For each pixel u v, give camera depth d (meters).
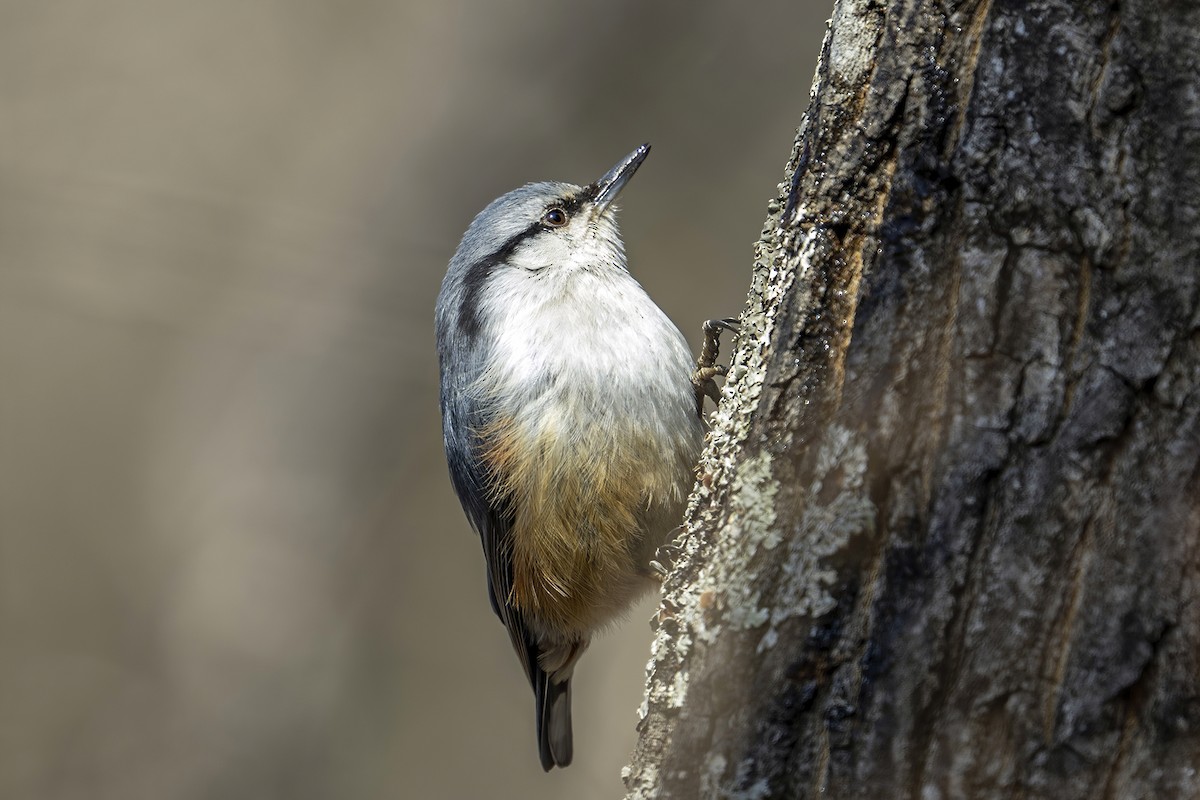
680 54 17.83
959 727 4.73
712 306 16.53
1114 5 4.88
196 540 19.33
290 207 20.89
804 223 5.77
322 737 17.20
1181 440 4.59
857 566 5.11
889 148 5.44
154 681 18.30
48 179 19.36
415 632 17.66
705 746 5.45
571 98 18.33
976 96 5.12
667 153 17.41
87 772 17.38
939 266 5.18
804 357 5.63
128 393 21.95
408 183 19.36
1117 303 4.75
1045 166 4.94
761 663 5.31
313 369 19.06
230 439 19.89
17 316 22.25
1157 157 4.76
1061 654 4.63
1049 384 4.81
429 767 16.64
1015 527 4.77
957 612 4.82
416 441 18.67
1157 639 4.52
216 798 16.78
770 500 5.55
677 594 6.19
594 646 15.22
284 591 18.28
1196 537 4.54
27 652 18.80
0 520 20.55
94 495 20.98
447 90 19.58
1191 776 4.41
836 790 4.95
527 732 16.72
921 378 5.12
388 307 18.83
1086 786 4.53
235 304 18.89
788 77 17.25
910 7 5.39
